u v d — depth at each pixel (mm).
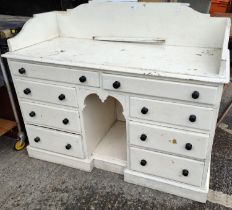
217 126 2260
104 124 1950
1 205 1563
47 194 1628
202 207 1498
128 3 1668
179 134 1370
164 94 1299
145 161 1543
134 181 1655
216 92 1189
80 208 1528
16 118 1942
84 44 1765
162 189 1595
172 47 1650
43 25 1798
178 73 1230
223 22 1520
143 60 1425
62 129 1696
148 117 1403
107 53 1563
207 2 1971
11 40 1593
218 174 1731
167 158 1479
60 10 2010
